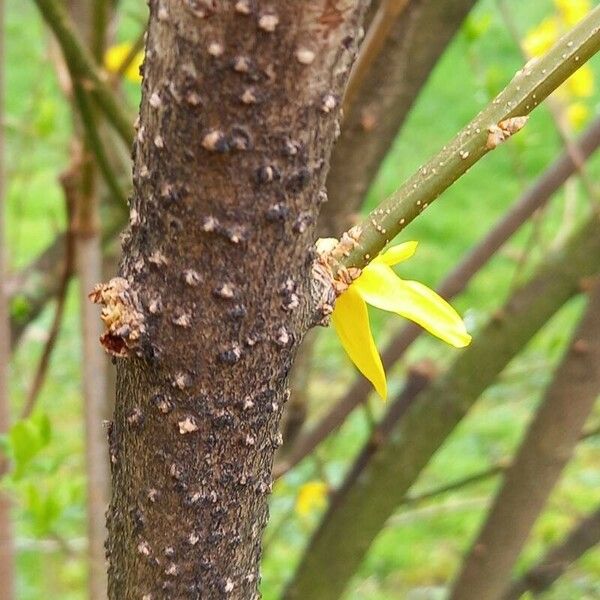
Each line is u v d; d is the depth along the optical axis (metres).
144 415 0.36
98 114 0.61
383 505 0.61
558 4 0.76
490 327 0.62
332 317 0.37
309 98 0.34
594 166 1.53
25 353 1.38
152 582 0.37
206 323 0.35
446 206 2.07
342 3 0.33
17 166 0.97
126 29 1.15
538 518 0.66
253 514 0.37
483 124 0.36
